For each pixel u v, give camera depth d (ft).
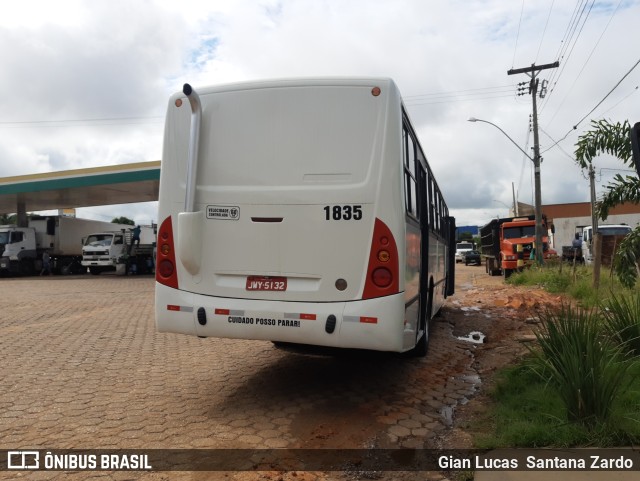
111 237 96.22
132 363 22.08
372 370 21.20
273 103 15.55
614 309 19.06
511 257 75.66
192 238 15.72
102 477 11.73
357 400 17.30
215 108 16.03
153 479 11.64
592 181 82.99
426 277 21.77
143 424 14.96
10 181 89.61
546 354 16.24
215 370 20.94
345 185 14.87
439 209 30.76
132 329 30.71
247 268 15.49
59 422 15.08
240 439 13.93
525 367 17.78
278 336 15.06
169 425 14.90
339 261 14.79
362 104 14.99
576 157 24.18
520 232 81.71
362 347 14.52
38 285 68.90
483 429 14.37
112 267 101.91
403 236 14.73
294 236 15.14
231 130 15.85
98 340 27.17
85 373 20.44
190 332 15.90
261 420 15.35
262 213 15.40
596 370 13.35
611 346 16.03
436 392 18.30
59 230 99.40
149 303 45.06
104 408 16.31
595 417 13.05
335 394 17.92
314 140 15.17
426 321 22.67
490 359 22.95
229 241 15.67
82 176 83.82
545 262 71.26
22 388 18.40
